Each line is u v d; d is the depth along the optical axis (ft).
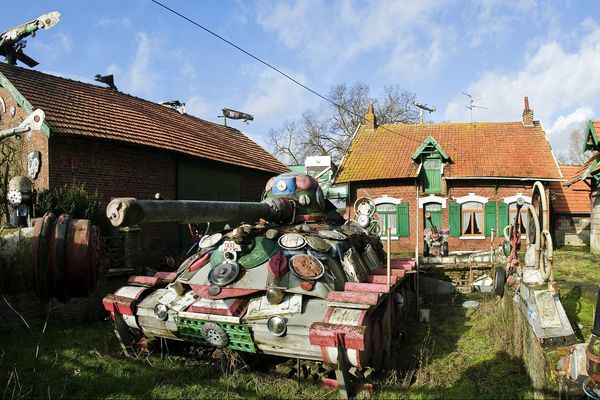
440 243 50.24
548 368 15.15
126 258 32.71
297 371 19.39
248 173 61.16
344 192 69.26
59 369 20.95
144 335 22.04
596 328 12.71
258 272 20.06
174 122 55.31
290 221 25.23
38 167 35.01
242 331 18.21
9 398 17.87
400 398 17.63
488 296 35.83
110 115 43.50
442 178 65.67
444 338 26.30
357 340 16.19
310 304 18.56
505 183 64.54
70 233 13.05
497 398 17.48
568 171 74.84
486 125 74.38
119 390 18.88
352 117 135.64
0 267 13.76
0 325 26.30
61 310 28.37
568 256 52.80
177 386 19.03
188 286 21.12
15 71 40.14
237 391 18.47
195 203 16.90
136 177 41.88
